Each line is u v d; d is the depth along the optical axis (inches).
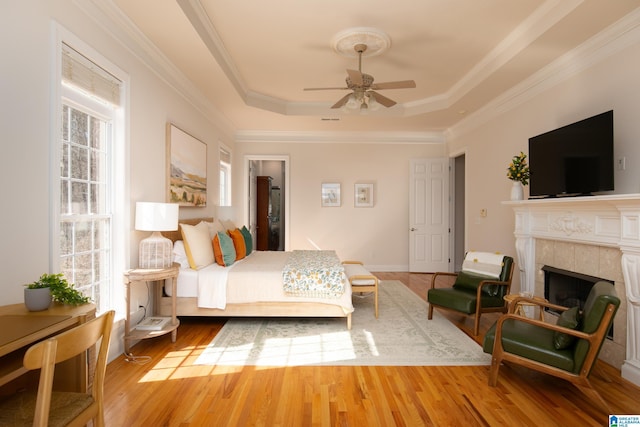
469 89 176.2
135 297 126.6
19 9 74.0
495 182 197.6
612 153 109.0
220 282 139.2
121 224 115.2
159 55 135.3
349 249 278.7
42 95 80.4
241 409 84.4
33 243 78.5
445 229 271.3
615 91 116.5
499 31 133.0
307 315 140.5
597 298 85.4
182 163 163.3
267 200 336.8
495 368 97.0
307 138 275.6
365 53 149.8
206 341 128.3
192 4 114.0
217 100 194.4
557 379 102.0
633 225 98.6
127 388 93.8
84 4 93.8
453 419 81.2
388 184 278.5
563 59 136.9
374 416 82.1
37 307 65.9
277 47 147.6
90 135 104.9
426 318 158.4
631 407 86.4
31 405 56.6
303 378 100.6
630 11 105.3
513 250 181.2
